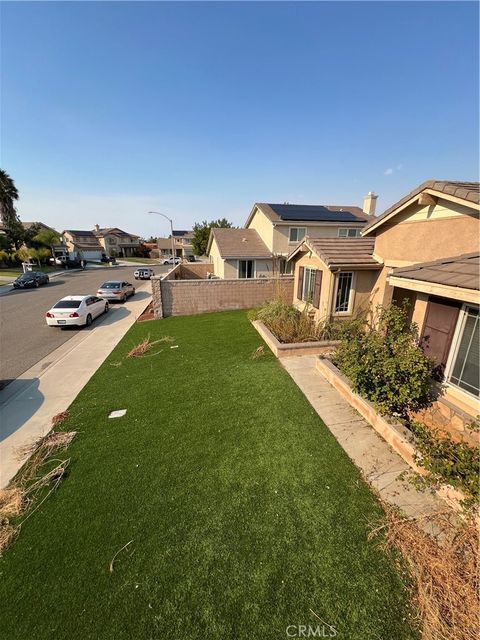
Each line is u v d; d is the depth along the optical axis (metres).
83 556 3.33
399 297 8.89
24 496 4.23
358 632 2.54
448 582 2.77
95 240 70.12
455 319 5.14
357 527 3.47
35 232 48.44
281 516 3.66
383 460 4.49
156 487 4.24
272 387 6.83
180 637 2.58
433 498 3.79
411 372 5.05
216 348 9.73
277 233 21.22
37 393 7.59
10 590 3.04
